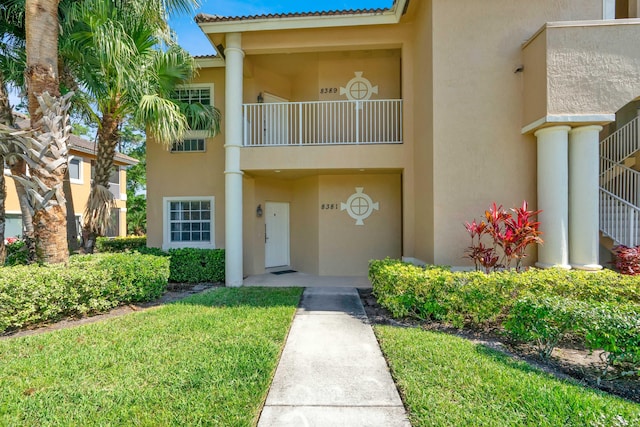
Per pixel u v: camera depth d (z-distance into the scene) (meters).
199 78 10.34
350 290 8.41
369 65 10.32
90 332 5.09
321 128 10.42
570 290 5.18
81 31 7.12
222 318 5.78
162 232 10.55
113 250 14.46
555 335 4.17
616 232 7.79
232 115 8.68
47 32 6.14
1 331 5.07
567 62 6.32
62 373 3.76
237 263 8.80
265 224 11.09
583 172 6.48
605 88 6.29
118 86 7.32
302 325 5.64
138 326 5.35
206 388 3.44
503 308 5.32
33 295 5.29
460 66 7.18
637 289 5.00
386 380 3.73
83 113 9.27
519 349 4.67
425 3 7.68
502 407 3.09
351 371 3.94
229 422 2.91
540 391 3.34
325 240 10.50
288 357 4.34
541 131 6.73
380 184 10.43
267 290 8.20
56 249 6.35
